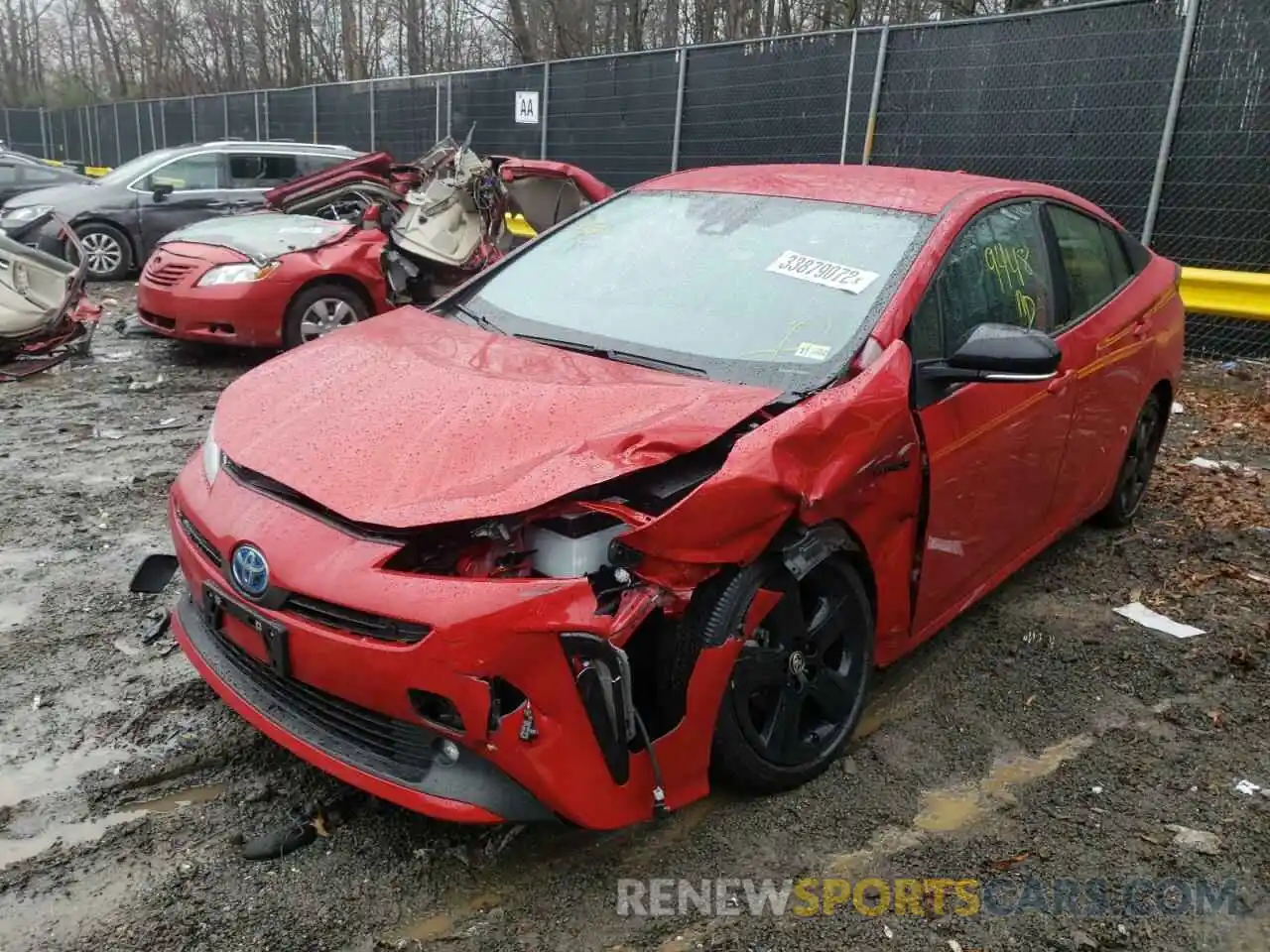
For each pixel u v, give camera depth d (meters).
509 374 3.18
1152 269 5.31
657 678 2.78
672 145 12.60
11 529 4.95
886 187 4.03
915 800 3.18
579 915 2.64
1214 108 8.49
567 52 21.33
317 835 2.89
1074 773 3.35
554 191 8.05
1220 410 7.75
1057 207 4.52
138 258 13.26
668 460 2.68
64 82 49.75
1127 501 5.36
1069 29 9.12
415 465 2.70
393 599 2.46
